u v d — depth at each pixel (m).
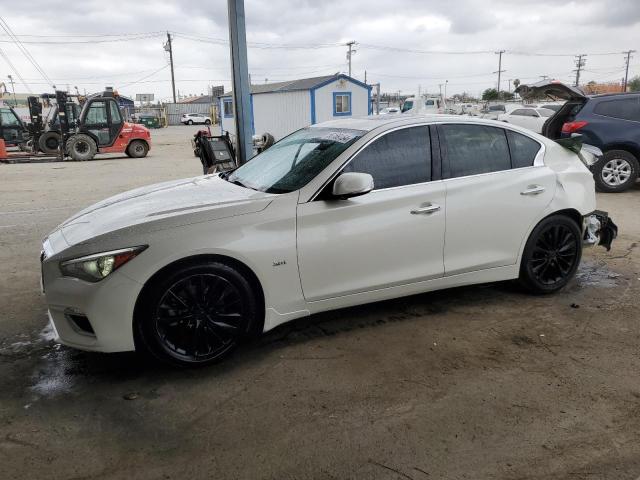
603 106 9.27
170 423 2.83
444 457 2.54
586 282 4.91
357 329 3.94
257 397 3.07
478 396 3.06
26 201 9.62
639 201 8.62
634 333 3.86
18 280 5.09
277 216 3.40
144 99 88.88
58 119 20.22
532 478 2.40
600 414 2.88
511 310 4.27
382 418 2.86
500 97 70.94
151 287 3.13
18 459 2.54
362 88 25.14
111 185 11.93
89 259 3.07
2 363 3.49
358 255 3.65
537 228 4.36
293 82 26.91
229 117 30.20
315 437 2.70
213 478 2.41
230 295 3.35
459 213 3.96
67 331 3.20
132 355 3.59
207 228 3.22
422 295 4.59
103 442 2.67
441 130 4.02
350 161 3.66
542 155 4.43
